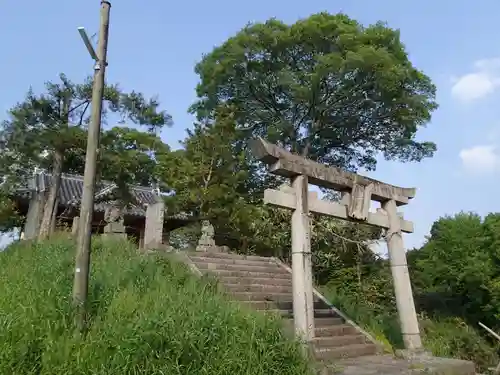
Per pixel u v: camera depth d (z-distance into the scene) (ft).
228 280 40.88
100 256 36.40
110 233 48.29
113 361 18.35
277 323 24.91
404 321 35.19
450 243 63.46
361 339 36.76
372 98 83.25
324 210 31.81
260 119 95.45
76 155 62.34
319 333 35.04
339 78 79.36
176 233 71.87
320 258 69.92
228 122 65.98
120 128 58.70
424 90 86.12
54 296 24.12
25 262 34.24
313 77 76.79
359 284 64.59
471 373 31.55
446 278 62.13
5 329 18.89
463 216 66.74
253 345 21.85
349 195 34.30
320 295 45.16
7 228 71.51
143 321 20.62
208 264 43.04
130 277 30.58
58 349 18.78
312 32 78.69
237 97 92.63
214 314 23.09
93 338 20.07
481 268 56.34
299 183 30.12
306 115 89.25
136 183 76.33
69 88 55.83
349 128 92.43
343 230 70.18
